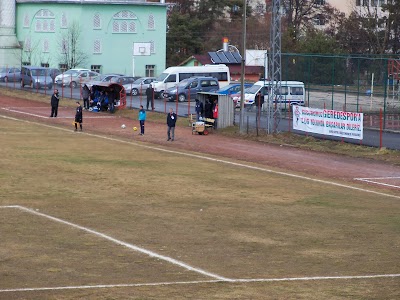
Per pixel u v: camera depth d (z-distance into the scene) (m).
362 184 45.53
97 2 127.25
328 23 157.50
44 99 99.94
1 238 28.83
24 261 25.44
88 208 35.47
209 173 47.84
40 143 60.38
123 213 34.50
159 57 135.12
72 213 34.12
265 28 154.88
